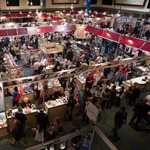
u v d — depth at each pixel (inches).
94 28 555.5
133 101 304.8
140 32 672.4
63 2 1080.8
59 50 448.8
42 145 83.0
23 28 466.9
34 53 448.1
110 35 491.2
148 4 901.2
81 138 94.6
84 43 577.3
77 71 223.9
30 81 193.0
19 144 204.4
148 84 360.2
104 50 586.9
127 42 441.1
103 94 265.4
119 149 216.7
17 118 197.5
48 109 240.4
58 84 321.4
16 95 247.4
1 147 203.6
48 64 408.5
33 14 888.3
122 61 265.1
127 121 271.6
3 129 213.6
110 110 295.4
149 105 262.2
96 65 236.5
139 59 289.9
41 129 179.6
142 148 221.3
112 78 316.8
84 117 257.0
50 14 864.3
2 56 416.2
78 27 580.1
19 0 919.7
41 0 997.2
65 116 267.6
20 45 564.4
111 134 240.8
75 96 285.1
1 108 192.1
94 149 195.8
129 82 330.6
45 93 266.5
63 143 93.2
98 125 257.0
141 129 256.1
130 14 1029.8
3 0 868.6
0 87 176.7
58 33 681.0
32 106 240.1
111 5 1141.7
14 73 327.9
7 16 807.1
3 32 438.0
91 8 1218.6
